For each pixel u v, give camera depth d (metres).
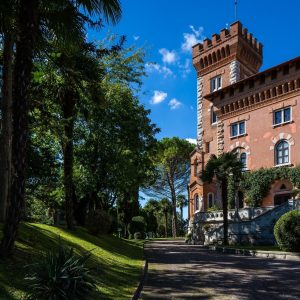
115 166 25.14
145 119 27.31
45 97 18.83
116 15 10.41
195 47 53.81
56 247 12.00
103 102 19.05
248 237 30.83
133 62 25.50
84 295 6.90
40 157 21.75
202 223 39.28
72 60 15.59
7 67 12.53
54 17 10.53
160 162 65.31
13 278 7.61
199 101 51.94
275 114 38.38
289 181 35.84
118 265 14.08
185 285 11.41
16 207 8.88
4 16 8.93
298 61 36.25
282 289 10.75
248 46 50.34
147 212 79.12
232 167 31.84
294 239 20.98
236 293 10.15
